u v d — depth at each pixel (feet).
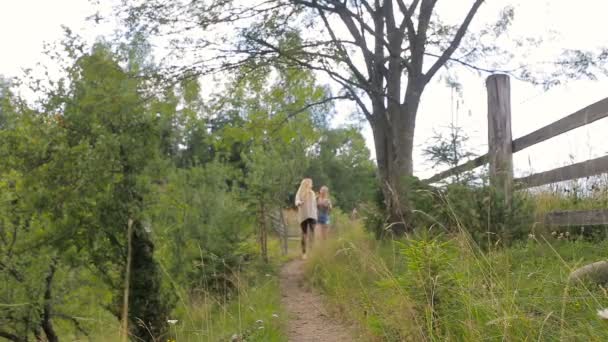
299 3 39.96
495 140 29.22
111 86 39.99
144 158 41.75
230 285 30.78
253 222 44.91
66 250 40.06
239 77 43.57
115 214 39.06
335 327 20.84
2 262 39.19
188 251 37.01
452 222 26.11
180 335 21.97
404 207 33.32
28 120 40.45
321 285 30.27
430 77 42.39
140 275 34.91
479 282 14.78
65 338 43.91
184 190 42.32
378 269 19.31
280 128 50.31
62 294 41.65
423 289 14.56
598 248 21.36
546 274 16.24
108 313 40.55
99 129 40.68
